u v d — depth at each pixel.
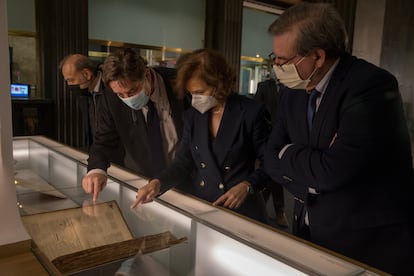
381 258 1.00
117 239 0.92
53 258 0.78
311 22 0.92
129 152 1.70
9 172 0.77
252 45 6.07
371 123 0.89
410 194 0.99
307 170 0.99
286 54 0.97
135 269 0.80
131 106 1.50
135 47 4.88
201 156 1.37
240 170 1.37
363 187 0.98
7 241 0.72
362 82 0.93
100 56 4.59
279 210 2.89
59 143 1.81
